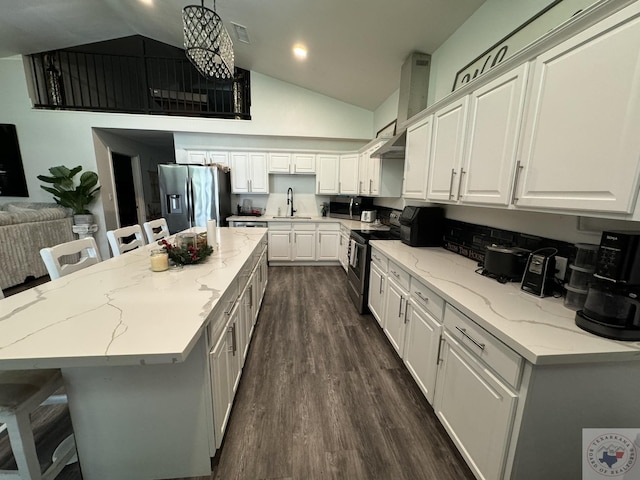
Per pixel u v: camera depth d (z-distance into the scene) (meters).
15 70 4.05
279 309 2.98
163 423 1.15
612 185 0.87
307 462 1.32
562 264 1.33
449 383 1.35
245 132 4.45
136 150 5.67
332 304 3.13
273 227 4.45
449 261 1.96
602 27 0.88
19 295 1.21
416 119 2.32
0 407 0.93
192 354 1.10
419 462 1.33
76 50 4.32
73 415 1.10
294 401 1.69
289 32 2.91
